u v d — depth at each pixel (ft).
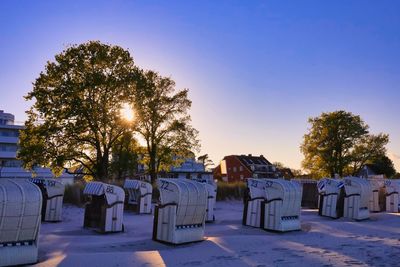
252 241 47.78
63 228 61.57
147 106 154.10
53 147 138.72
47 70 139.74
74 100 135.95
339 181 79.66
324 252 40.40
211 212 71.36
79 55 140.05
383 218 79.92
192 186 48.01
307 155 230.27
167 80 160.04
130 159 164.35
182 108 163.22
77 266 34.37
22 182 38.22
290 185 60.29
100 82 136.77
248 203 64.23
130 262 35.70
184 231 46.57
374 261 35.88
